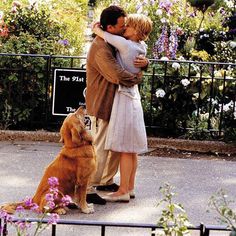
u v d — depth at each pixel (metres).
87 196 7.71
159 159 10.05
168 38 13.78
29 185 8.44
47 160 9.67
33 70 11.09
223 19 15.47
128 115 7.66
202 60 13.57
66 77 10.71
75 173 7.36
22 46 11.45
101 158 7.83
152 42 14.30
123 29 7.70
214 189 8.65
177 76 11.09
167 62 11.22
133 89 7.73
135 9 15.17
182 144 10.66
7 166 9.25
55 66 11.34
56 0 17.73
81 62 13.52
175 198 8.18
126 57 7.64
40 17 12.83
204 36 14.19
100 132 7.80
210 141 10.74
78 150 7.34
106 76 7.59
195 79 11.09
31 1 13.51
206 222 7.39
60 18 15.23
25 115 11.13
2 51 11.33
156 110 11.12
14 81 11.05
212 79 10.94
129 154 7.78
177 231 5.09
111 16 7.60
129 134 7.67
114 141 7.64
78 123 7.33
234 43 13.62
